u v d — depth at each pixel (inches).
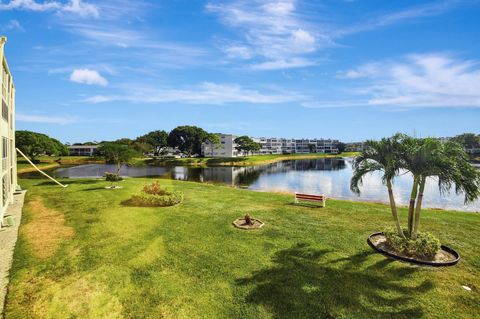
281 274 376.8
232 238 513.7
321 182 1996.8
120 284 352.5
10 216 603.2
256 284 352.2
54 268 392.2
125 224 595.5
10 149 861.2
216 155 5196.9
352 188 515.5
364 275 376.5
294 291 336.8
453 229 578.9
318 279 364.8
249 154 6043.3
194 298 323.6
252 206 785.6
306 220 640.4
